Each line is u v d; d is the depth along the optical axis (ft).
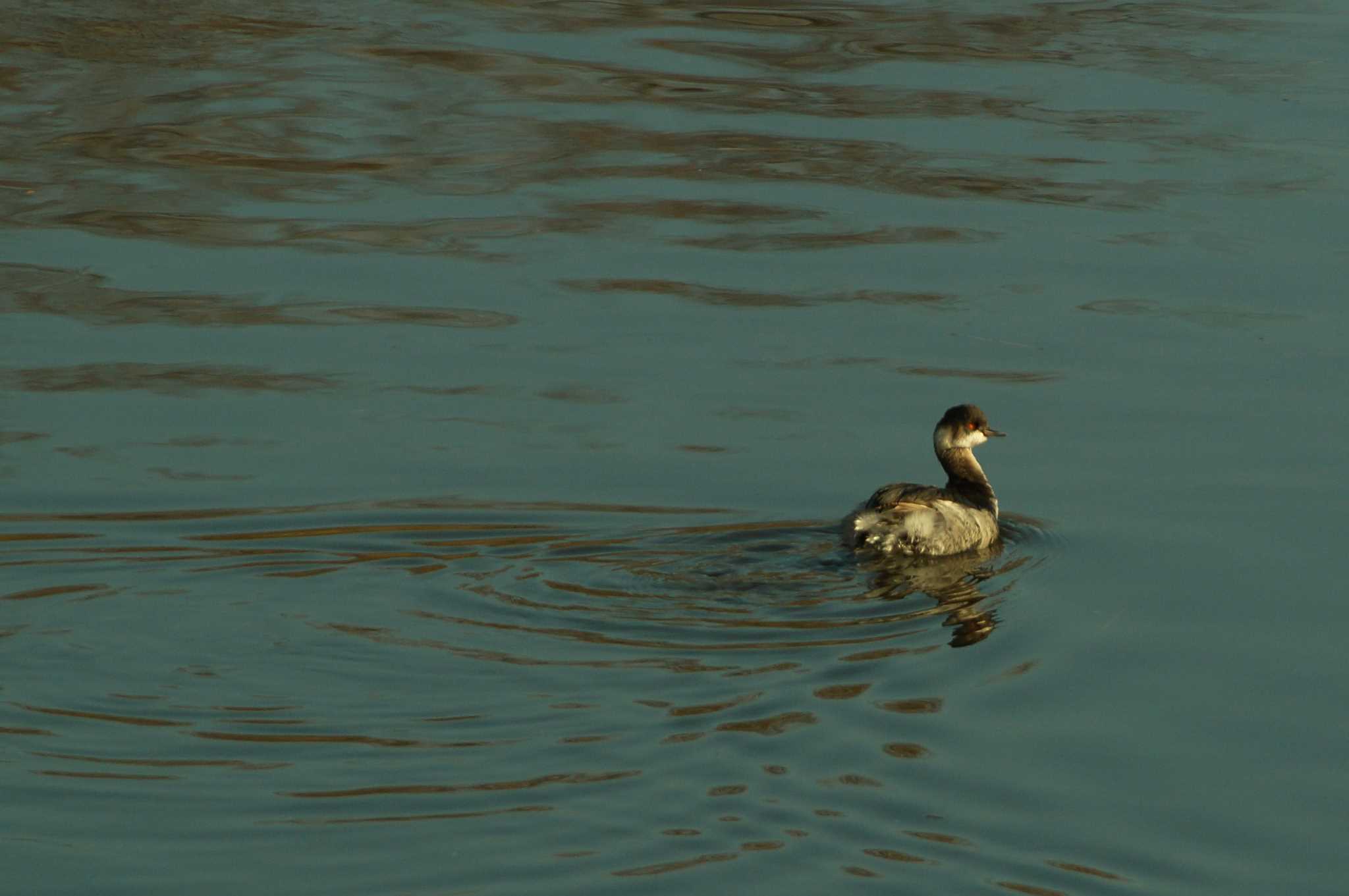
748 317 67.05
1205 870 35.19
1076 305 67.87
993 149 84.33
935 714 40.37
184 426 57.26
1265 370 62.34
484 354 63.67
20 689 40.40
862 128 87.45
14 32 98.63
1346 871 35.37
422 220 76.13
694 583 46.83
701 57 98.63
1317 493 53.78
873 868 34.17
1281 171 81.46
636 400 60.13
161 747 38.06
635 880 33.50
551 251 73.05
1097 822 36.58
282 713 39.50
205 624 43.88
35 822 35.32
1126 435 57.98
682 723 39.14
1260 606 47.03
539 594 45.88
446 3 109.09
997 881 34.04
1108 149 84.43
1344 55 98.99
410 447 56.03
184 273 70.13
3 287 67.97
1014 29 104.99
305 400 59.52
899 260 72.18
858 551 48.88
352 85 92.53
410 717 39.32
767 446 56.80
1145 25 105.81
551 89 92.53
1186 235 74.49
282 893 33.12
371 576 46.96
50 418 57.67
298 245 73.00
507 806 35.86
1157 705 41.78
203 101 89.35
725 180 80.64
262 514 50.96
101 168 80.43
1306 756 39.81
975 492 52.95
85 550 48.14
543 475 54.19
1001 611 46.14
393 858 34.12
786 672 41.73
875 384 61.52
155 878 33.58
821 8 110.01
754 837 34.99
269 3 106.93
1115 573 48.93
